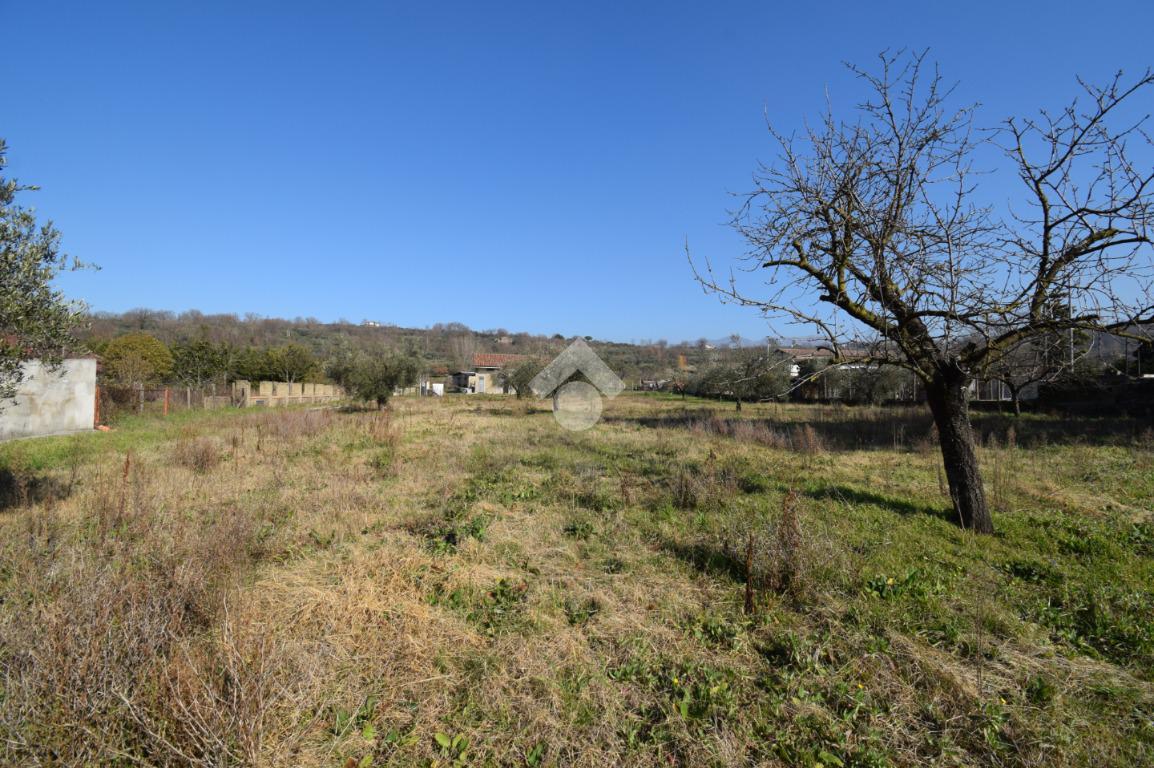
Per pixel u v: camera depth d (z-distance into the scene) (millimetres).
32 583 3428
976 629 3656
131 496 6262
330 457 10781
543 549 5410
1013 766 2561
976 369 5836
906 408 22203
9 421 14250
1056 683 3141
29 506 6504
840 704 3008
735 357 24594
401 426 16219
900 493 7484
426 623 3775
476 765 2572
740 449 11633
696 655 3496
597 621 3924
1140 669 3301
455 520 6344
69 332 5305
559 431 15617
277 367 40062
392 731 2756
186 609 3477
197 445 10180
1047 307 5254
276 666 2699
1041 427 14484
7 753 2270
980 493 5844
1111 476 8242
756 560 4551
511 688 3135
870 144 5727
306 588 4234
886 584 4363
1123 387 17422
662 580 4629
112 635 2729
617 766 2566
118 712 2457
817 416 19656
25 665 2561
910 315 5602
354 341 59469
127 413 19688
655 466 9586
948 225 5051
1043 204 5121
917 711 2959
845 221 5762
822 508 6621
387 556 4938
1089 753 2604
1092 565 4887
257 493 7516
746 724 2834
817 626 3846
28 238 4918
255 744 2395
